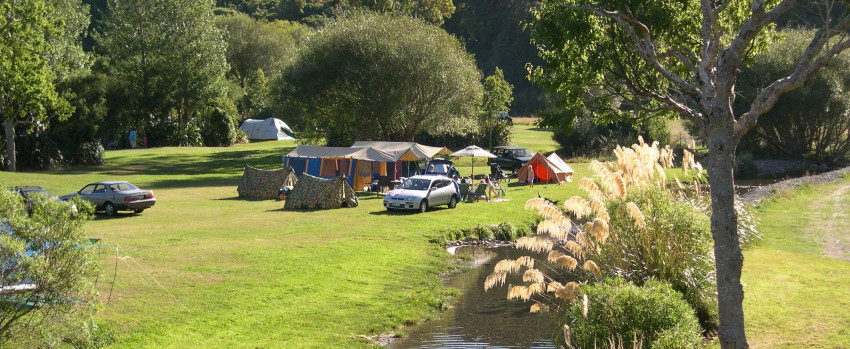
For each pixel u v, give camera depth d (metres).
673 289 11.22
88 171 43.31
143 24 65.44
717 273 7.24
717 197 7.23
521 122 88.56
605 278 11.09
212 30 68.06
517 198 31.52
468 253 20.09
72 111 41.56
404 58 44.62
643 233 11.92
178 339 10.66
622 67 14.10
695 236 11.96
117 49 65.06
